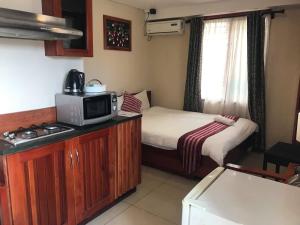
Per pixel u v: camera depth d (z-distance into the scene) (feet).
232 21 13.30
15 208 5.39
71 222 6.74
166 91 16.80
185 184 9.91
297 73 12.33
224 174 4.52
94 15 12.49
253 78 12.86
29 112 7.00
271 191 3.91
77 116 7.00
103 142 7.41
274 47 12.70
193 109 15.17
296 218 3.22
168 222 7.57
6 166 5.16
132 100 13.84
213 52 14.16
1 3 6.21
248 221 3.15
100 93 7.55
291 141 12.86
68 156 6.39
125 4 14.20
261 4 12.04
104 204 7.78
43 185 5.91
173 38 15.85
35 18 5.40
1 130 6.40
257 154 13.19
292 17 12.07
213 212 3.34
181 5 14.25
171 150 10.39
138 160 9.01
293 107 12.65
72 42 7.43
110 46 13.65
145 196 9.01
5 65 6.37
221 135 10.14
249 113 13.32
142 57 16.29
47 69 7.39
